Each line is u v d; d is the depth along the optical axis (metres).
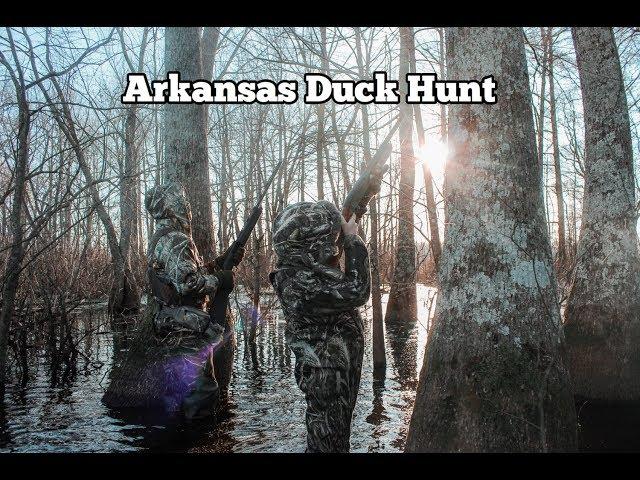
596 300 6.12
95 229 16.27
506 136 3.44
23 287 8.75
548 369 3.08
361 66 10.02
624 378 5.84
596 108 6.50
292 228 3.51
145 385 5.85
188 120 7.32
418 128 8.73
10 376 7.66
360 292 3.44
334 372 3.46
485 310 3.28
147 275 6.05
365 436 4.80
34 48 6.98
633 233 6.17
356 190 3.73
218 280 5.85
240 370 7.99
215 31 10.03
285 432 5.09
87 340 10.00
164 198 5.82
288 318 3.57
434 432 3.28
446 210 3.60
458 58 3.59
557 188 15.20
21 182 6.62
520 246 3.32
